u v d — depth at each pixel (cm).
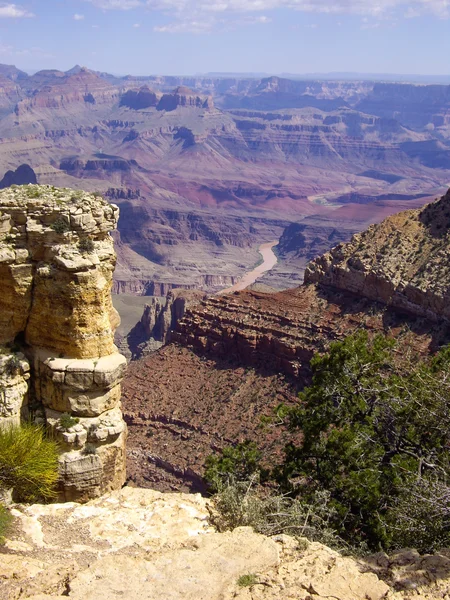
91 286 2486
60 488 2495
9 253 2461
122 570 1655
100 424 2545
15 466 2278
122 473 2644
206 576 1645
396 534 2230
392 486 2559
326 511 2414
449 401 2548
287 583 1612
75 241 2514
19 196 2519
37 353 2580
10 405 2531
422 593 1602
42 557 1836
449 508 2014
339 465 2814
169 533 2002
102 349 2553
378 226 8638
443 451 2600
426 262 7738
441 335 7112
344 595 1558
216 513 2142
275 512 2189
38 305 2536
